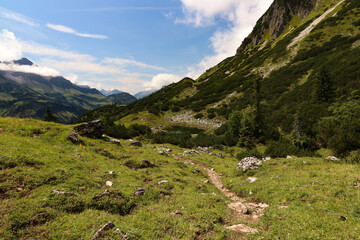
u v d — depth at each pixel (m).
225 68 196.75
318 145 34.09
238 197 15.96
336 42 91.00
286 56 113.62
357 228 6.50
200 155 37.44
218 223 9.66
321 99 54.16
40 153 13.04
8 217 6.89
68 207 8.57
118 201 10.20
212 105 120.69
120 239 6.96
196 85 191.50
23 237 6.41
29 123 19.97
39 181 9.72
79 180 11.11
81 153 16.52
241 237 8.31
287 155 27.61
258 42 199.00
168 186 14.68
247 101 91.06
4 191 8.33
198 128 100.62
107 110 197.75
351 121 27.95
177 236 7.95
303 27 137.88
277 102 71.69
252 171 20.61
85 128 25.55
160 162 23.41
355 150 22.78
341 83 54.34
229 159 36.50
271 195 13.22
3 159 10.36
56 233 6.77
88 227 7.51
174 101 151.00
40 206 7.95
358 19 96.94
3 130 16.64
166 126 110.56
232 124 55.50
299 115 38.47
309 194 10.99
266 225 9.29
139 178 15.29
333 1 143.25
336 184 11.22
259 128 49.44
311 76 74.25
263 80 105.88
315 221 7.77
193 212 10.41
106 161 17.03
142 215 9.48
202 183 18.81
